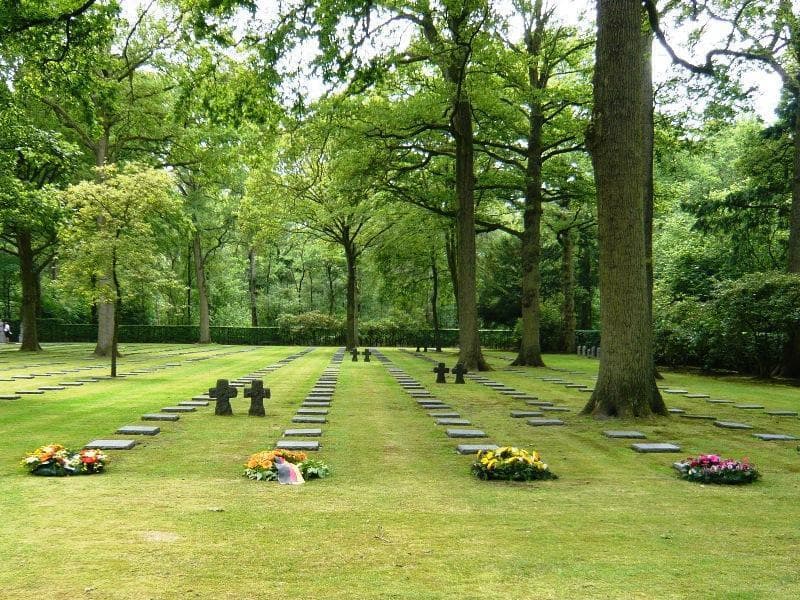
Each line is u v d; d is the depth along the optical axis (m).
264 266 62.41
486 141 25.62
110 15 13.07
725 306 21.34
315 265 58.78
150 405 13.03
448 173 29.03
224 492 6.52
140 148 31.50
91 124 14.59
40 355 30.83
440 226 31.22
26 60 14.53
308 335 49.00
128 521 5.46
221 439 9.55
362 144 22.58
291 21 13.21
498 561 4.59
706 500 6.50
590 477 7.54
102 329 30.08
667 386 19.50
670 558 4.71
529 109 27.75
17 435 9.66
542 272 46.59
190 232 32.56
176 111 15.86
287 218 37.06
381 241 36.66
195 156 30.56
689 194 38.38
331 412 12.52
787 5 16.41
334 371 22.88
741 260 29.41
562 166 26.94
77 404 13.10
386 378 20.23
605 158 11.99
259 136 20.67
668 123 21.66
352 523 5.48
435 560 4.59
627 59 11.78
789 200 26.69
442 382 18.97
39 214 24.19
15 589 3.98
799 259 21.88
